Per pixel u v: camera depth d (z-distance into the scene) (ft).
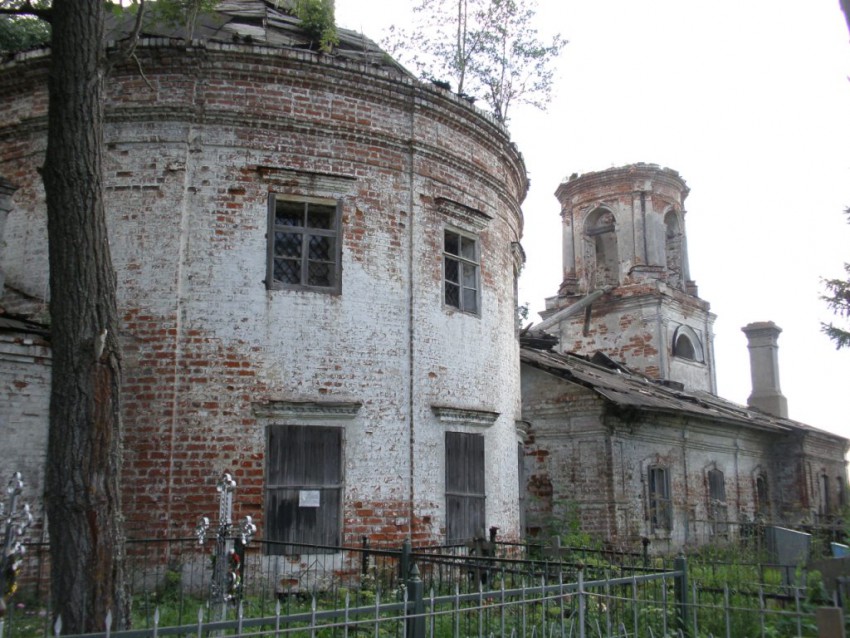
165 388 40.63
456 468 46.68
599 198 111.86
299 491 41.24
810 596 29.71
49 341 38.24
